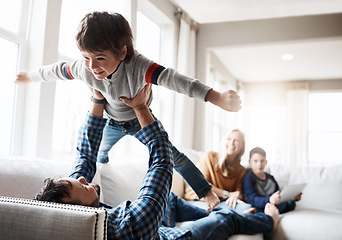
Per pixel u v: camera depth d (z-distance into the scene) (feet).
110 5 9.65
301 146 24.32
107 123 4.75
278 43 14.30
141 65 3.72
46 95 6.76
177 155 4.88
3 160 4.42
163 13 12.30
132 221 3.36
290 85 25.09
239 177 8.40
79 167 4.28
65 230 2.62
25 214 2.76
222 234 5.76
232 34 14.73
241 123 24.76
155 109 12.51
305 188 8.93
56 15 7.02
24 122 6.69
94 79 3.92
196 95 3.55
